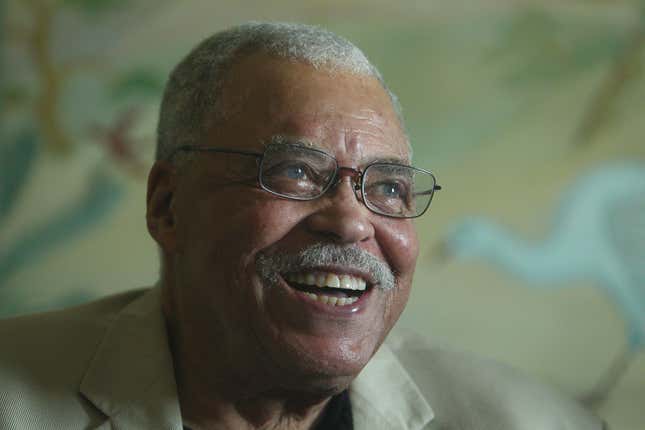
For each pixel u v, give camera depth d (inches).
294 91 36.3
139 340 40.8
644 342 95.4
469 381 47.9
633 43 100.2
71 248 107.0
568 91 101.0
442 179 101.3
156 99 109.3
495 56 102.7
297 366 35.1
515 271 98.6
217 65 38.9
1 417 36.8
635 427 94.8
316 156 35.4
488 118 101.9
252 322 35.3
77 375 39.7
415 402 44.8
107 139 108.7
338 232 34.7
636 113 99.6
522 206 100.0
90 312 45.5
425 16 103.9
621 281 96.8
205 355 38.6
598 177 99.0
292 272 35.3
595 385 95.9
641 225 97.4
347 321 35.8
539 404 48.1
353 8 105.3
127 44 110.1
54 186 108.3
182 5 109.5
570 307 97.5
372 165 36.4
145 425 37.7
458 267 99.3
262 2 107.7
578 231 98.3
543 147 100.6
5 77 110.0
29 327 42.8
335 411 42.5
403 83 103.3
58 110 109.3
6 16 111.1
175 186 39.8
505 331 98.0
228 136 36.7
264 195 35.1
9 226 107.0
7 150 108.5
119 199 107.9
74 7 110.8
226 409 39.6
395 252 37.6
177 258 40.2
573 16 101.2
